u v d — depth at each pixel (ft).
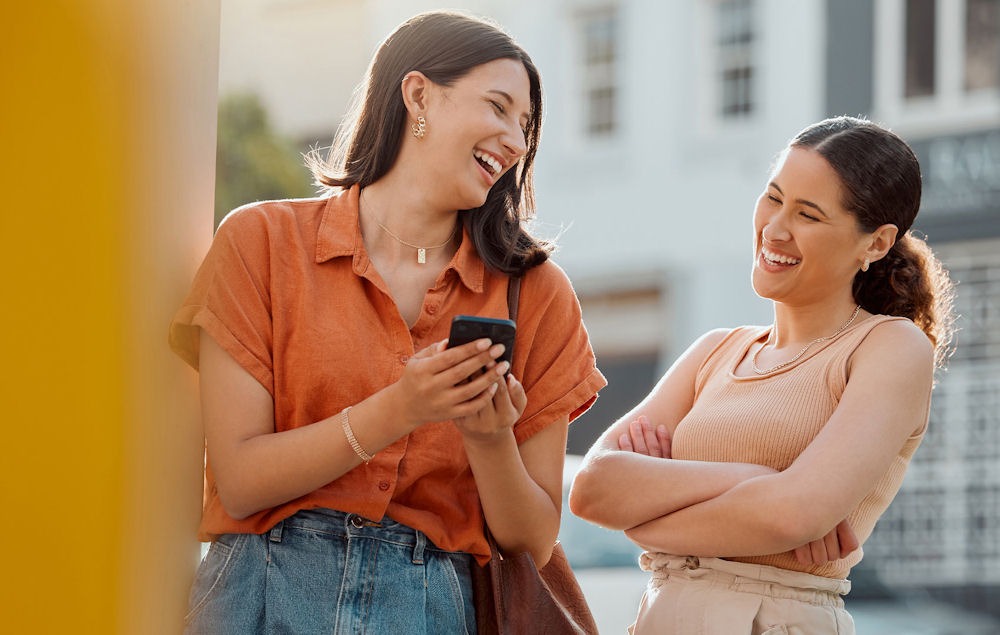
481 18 9.32
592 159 54.03
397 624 8.36
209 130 9.22
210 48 9.21
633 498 9.38
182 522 8.82
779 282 9.57
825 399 9.37
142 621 8.46
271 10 59.21
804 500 8.75
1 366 8.25
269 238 8.83
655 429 10.12
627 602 19.16
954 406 43.93
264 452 8.22
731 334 10.36
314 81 58.85
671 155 52.65
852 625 9.37
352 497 8.46
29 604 8.20
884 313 9.91
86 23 8.28
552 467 9.34
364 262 8.85
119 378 8.30
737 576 9.11
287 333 8.66
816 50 49.42
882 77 48.03
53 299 8.27
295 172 48.21
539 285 9.52
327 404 8.59
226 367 8.50
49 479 8.23
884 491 9.38
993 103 46.24
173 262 8.77
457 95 8.93
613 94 53.88
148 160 8.52
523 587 8.83
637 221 53.16
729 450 9.47
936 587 42.22
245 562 8.38
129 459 8.36
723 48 51.70
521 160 9.50
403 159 9.15
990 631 40.68
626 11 53.62
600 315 53.93
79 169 8.29
